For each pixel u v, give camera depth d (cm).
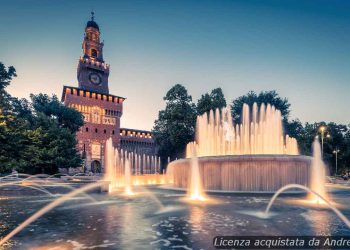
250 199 987
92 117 6066
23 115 3856
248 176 1241
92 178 2606
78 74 7075
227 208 757
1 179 2128
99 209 751
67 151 3125
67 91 5834
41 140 2888
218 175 1302
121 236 444
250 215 641
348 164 5084
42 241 416
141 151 7162
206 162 1352
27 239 428
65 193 1245
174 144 4128
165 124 4350
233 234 457
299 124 4941
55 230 490
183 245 391
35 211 729
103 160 6025
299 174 1265
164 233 464
